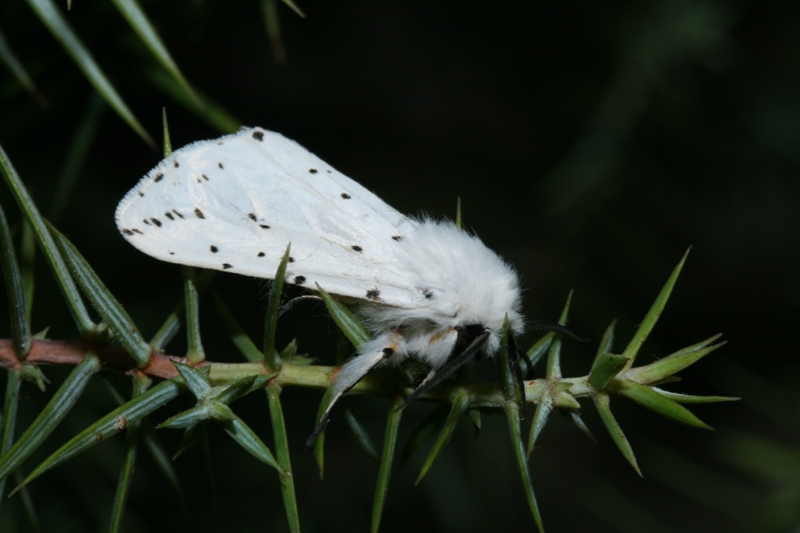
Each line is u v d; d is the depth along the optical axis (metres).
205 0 0.27
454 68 0.46
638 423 0.52
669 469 0.29
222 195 0.26
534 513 0.24
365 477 0.30
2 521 0.27
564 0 0.34
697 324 0.50
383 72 0.48
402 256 0.26
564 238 0.34
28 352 0.24
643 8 0.32
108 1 0.26
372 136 0.48
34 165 0.32
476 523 0.35
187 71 0.47
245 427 0.24
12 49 0.26
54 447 0.27
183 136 0.43
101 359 0.24
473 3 0.41
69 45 0.25
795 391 0.29
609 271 0.38
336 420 0.31
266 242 0.25
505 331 0.24
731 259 0.45
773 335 0.49
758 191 0.36
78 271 0.24
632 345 0.24
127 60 0.26
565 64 0.36
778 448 0.28
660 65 0.32
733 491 0.28
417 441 0.24
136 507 0.34
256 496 0.32
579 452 0.51
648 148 0.34
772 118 0.35
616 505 0.39
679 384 0.51
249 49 0.45
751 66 0.35
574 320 0.37
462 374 0.24
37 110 0.27
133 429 0.24
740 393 0.29
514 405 0.24
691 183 0.36
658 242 0.38
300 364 0.24
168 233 0.25
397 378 0.24
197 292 0.24
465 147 0.46
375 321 0.26
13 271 0.24
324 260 0.25
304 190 0.26
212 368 0.24
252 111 0.49
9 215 0.28
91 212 0.35
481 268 0.25
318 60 0.47
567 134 0.39
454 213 0.39
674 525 0.51
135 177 0.41
